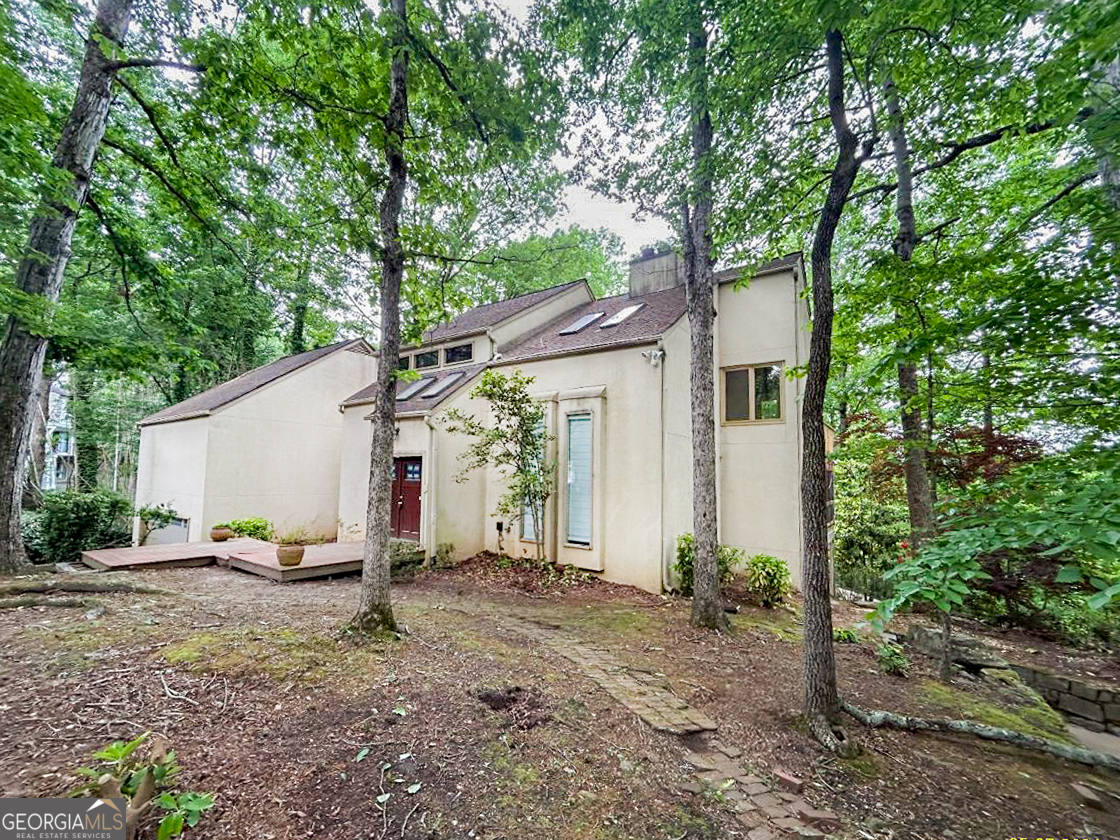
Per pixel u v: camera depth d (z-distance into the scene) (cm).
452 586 840
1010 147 710
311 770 280
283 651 429
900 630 720
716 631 645
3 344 686
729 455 1017
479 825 256
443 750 312
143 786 236
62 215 665
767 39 445
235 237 1057
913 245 707
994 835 294
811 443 420
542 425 991
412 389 1206
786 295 981
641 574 848
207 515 1205
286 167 792
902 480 823
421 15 529
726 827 279
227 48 529
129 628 472
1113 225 408
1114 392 402
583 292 1452
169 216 1159
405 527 1059
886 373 555
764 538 966
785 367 968
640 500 862
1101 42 309
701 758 351
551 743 338
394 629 506
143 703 332
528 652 516
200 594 659
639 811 282
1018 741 405
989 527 310
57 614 511
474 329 1209
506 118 599
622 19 625
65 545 1022
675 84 643
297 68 580
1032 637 718
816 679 404
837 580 1034
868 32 407
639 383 880
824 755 368
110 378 959
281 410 1359
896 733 414
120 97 974
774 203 539
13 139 606
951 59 428
